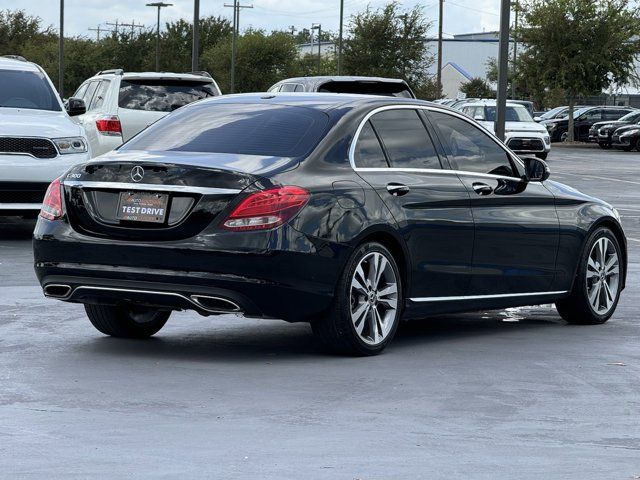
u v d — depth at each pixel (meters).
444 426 8.54
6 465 7.28
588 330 13.39
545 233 13.02
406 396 9.53
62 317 13.28
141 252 10.56
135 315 12.09
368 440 8.07
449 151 12.24
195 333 12.54
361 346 11.12
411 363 10.98
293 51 145.75
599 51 92.31
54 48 134.12
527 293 12.93
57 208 11.12
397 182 11.48
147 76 27.56
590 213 13.66
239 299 10.41
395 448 7.86
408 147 11.84
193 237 10.44
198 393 9.48
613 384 10.20
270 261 10.38
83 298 11.11
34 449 7.67
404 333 12.88
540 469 7.41
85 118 28.11
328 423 8.55
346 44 105.69
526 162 12.84
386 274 11.34
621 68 93.12
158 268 10.52
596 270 13.78
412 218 11.51
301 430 8.32
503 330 13.24
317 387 9.80
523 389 9.91
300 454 7.65
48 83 22.50
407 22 104.62
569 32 92.56
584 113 91.88
